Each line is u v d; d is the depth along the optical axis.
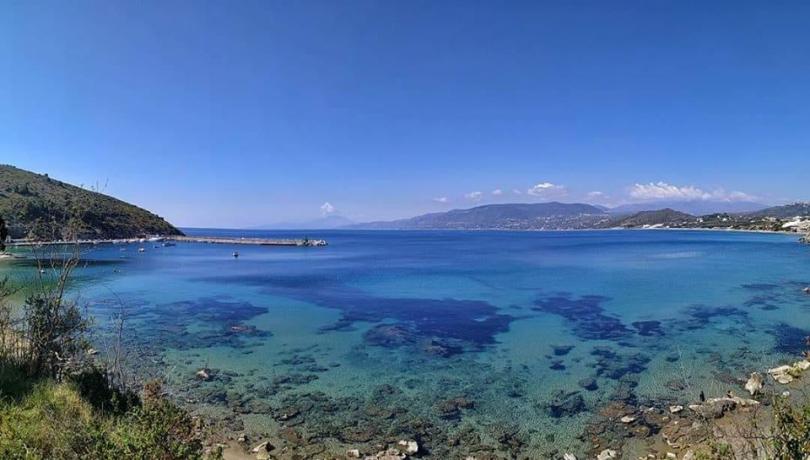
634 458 13.35
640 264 71.00
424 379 20.28
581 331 28.56
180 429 8.16
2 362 11.59
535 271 63.91
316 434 15.06
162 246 128.25
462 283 51.94
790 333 26.92
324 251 121.62
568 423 15.80
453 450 14.07
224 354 23.91
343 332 28.83
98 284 51.91
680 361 22.06
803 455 6.07
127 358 22.03
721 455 8.01
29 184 122.00
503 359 23.06
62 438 7.87
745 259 75.50
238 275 61.88
